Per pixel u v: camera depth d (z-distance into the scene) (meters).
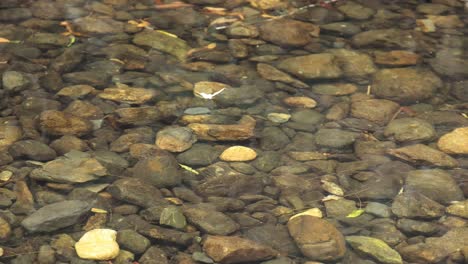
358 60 5.36
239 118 4.65
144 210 3.78
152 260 3.43
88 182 3.97
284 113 4.73
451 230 3.71
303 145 4.41
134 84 4.97
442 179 4.10
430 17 6.11
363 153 4.34
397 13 6.18
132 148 4.29
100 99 4.77
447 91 5.01
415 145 4.42
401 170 4.19
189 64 5.28
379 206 3.89
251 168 4.18
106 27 5.73
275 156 4.30
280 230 3.68
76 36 5.57
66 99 4.75
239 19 5.97
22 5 6.02
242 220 3.75
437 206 3.89
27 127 4.43
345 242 3.62
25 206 3.78
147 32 5.68
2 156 4.16
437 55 5.48
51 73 5.04
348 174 4.15
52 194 3.87
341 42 5.64
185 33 5.71
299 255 3.51
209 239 3.53
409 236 3.68
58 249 3.48
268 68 5.24
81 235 3.59
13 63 5.12
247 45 5.56
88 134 4.41
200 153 4.29
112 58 5.30
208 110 4.72
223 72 5.18
